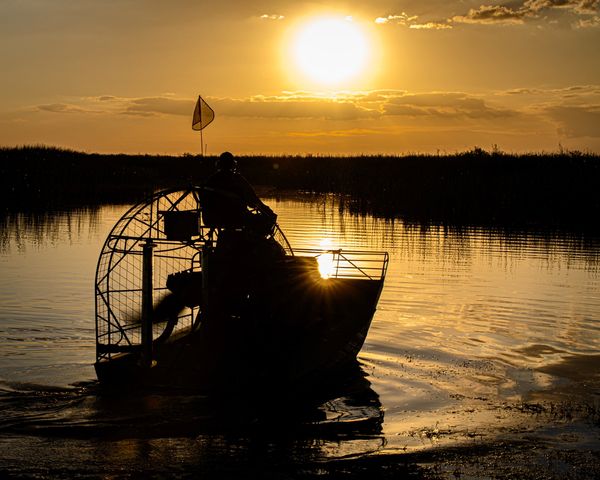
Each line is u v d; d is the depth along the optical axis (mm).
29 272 19812
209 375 11086
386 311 16078
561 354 12938
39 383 11156
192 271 12562
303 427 9492
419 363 12469
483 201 39281
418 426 9555
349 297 13141
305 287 11945
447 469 8250
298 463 8336
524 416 9922
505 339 13898
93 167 65188
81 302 16391
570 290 18406
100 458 8445
